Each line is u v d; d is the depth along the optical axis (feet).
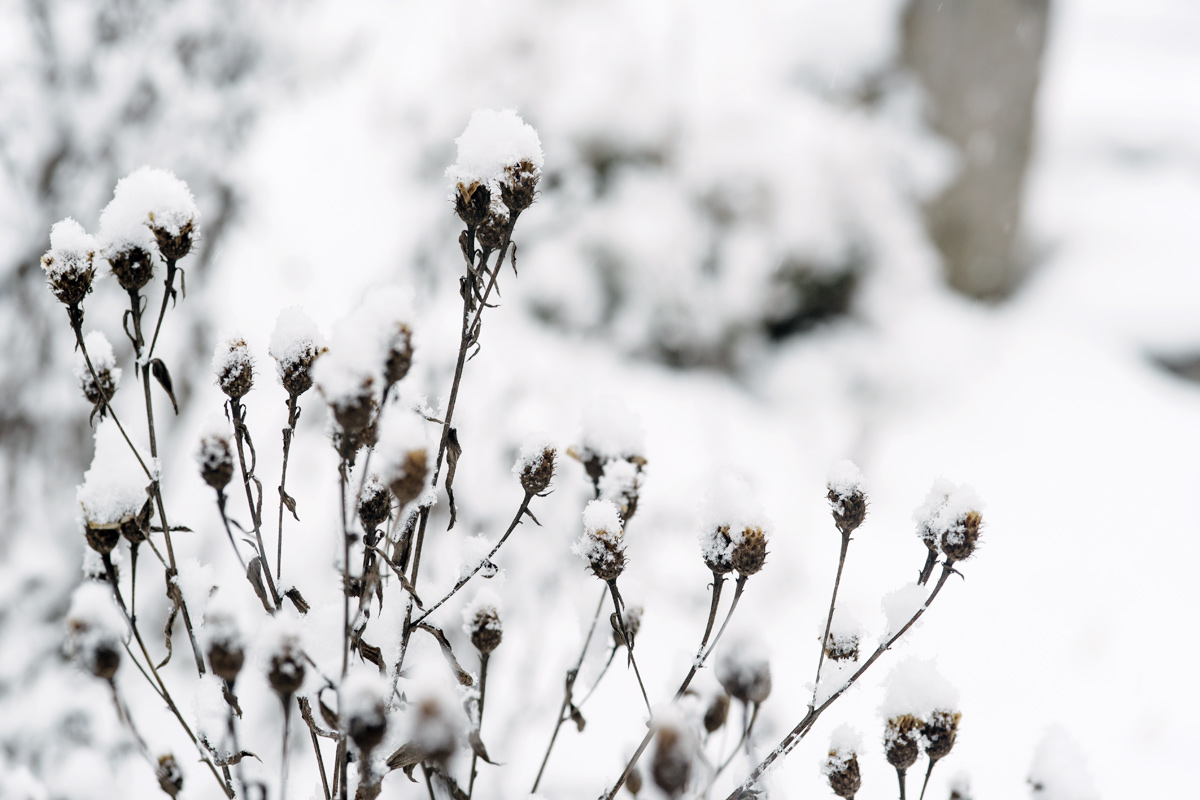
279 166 12.30
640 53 15.19
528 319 13.14
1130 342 17.57
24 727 5.47
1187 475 13.97
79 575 6.98
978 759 7.42
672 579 8.66
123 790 4.97
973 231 17.74
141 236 2.73
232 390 2.81
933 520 2.93
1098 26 34.35
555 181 14.14
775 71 16.72
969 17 16.96
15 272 7.09
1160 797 7.29
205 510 7.54
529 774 5.35
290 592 3.00
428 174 12.37
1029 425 14.75
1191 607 10.80
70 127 7.20
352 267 10.69
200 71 7.70
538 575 6.75
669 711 2.24
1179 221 20.68
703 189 14.35
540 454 2.96
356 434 2.49
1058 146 24.27
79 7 7.25
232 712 2.63
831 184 14.89
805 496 11.60
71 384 7.41
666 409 12.48
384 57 12.88
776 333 14.92
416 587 3.15
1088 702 8.55
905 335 14.99
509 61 13.17
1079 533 12.24
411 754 2.84
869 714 6.51
